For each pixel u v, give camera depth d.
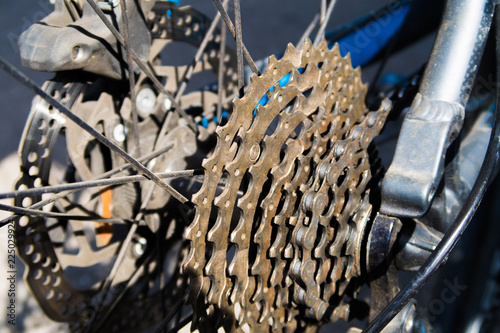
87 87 1.39
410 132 1.17
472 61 1.24
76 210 1.43
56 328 2.27
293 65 1.23
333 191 1.17
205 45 1.50
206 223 1.13
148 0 1.34
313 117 1.28
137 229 1.53
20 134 3.15
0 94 3.40
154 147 1.43
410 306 1.29
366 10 4.21
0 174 2.88
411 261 1.22
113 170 1.30
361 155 1.25
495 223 1.89
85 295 1.50
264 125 1.16
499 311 1.85
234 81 1.77
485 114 1.58
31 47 1.24
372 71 3.54
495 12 1.32
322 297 1.28
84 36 1.25
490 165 1.18
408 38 2.04
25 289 2.39
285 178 1.17
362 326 2.31
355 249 1.22
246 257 1.18
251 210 1.15
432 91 1.22
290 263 1.19
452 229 1.12
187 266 1.10
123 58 1.32
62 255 1.44
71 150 1.34
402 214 1.14
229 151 1.13
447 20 1.27
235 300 1.18
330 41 2.06
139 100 1.41
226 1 1.49
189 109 1.61
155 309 1.61
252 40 3.86
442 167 1.15
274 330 1.27
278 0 4.29
